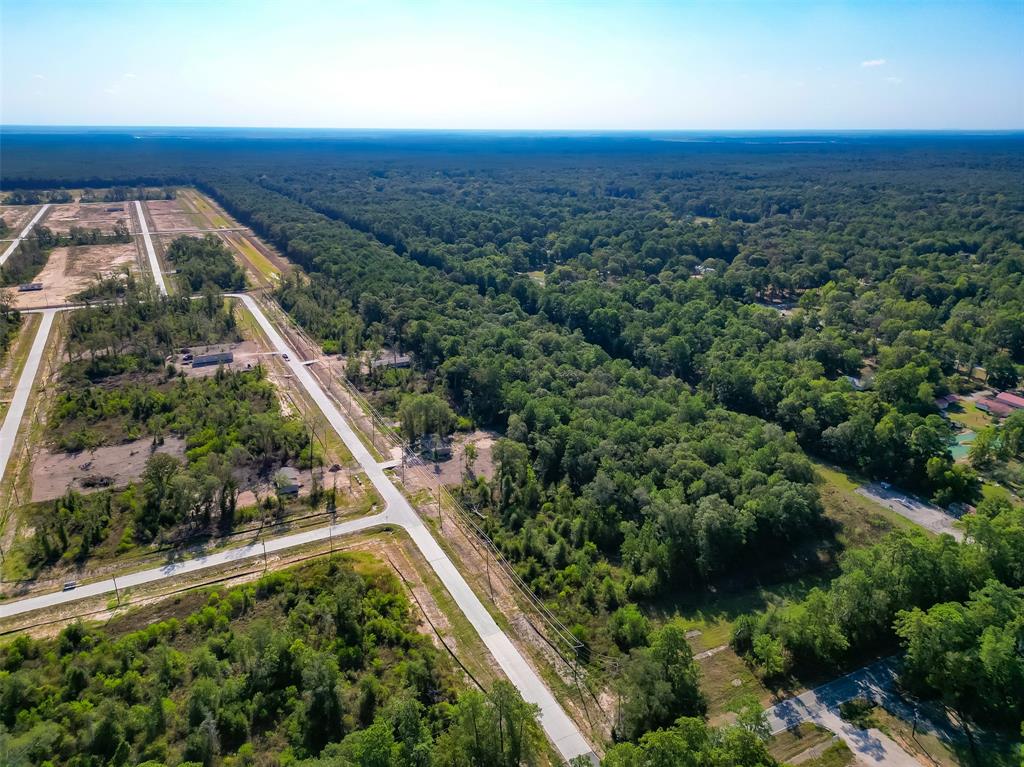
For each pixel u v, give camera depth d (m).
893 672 73.94
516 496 103.75
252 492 105.19
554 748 63.69
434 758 57.50
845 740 65.56
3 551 89.38
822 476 114.44
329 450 118.62
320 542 93.50
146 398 129.50
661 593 87.50
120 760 59.31
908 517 104.06
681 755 52.97
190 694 65.12
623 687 66.81
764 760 56.69
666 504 91.31
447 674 71.69
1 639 74.81
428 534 96.19
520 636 78.19
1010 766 62.34
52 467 109.69
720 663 76.12
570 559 90.81
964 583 77.06
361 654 73.25
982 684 66.50
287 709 65.88
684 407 123.12
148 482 102.50
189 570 87.00
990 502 97.69
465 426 128.88
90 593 82.38
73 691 66.94
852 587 76.31
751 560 93.69
